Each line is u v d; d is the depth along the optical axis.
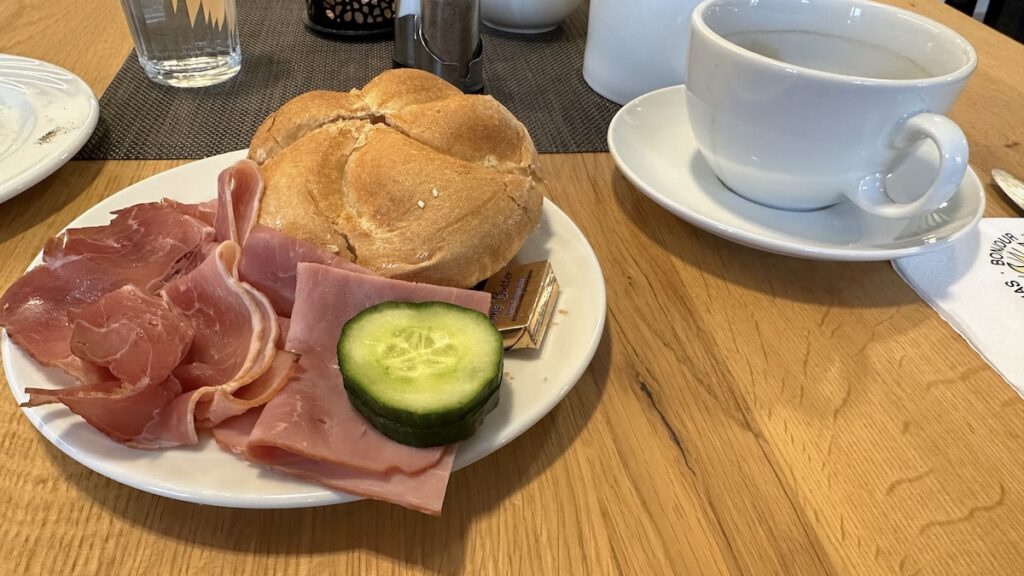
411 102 0.75
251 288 0.60
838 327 0.72
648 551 0.51
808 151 0.75
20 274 0.71
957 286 0.77
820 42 0.89
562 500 0.54
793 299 0.76
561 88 1.16
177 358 0.55
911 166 0.88
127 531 0.50
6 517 0.51
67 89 0.95
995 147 1.02
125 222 0.68
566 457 0.58
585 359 0.60
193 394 0.52
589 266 0.71
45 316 0.61
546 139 1.02
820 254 0.73
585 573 0.50
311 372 0.56
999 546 0.53
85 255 0.65
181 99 1.04
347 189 0.67
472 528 0.52
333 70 1.16
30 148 0.83
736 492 0.56
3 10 1.29
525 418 0.55
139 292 0.59
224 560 0.49
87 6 1.32
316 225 0.63
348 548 0.50
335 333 0.59
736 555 0.51
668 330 0.71
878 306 0.75
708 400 0.64
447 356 0.54
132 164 0.89
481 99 0.76
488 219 0.66
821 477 0.57
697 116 0.83
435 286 0.60
